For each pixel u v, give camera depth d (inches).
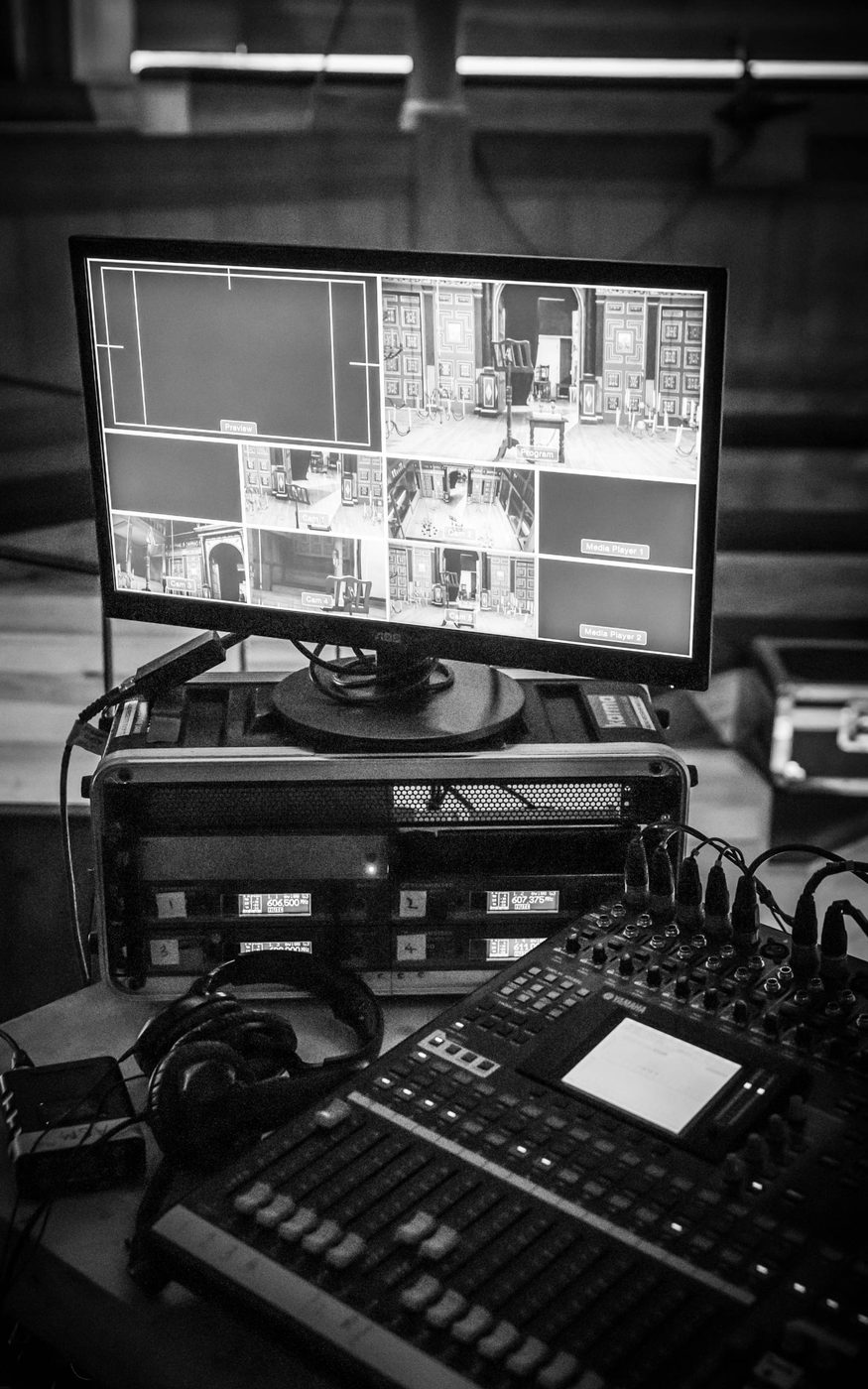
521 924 51.4
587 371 46.4
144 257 49.4
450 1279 33.9
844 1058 40.9
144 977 51.6
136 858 50.0
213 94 115.5
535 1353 31.6
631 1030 42.6
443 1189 36.8
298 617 53.6
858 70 122.4
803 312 122.3
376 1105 40.0
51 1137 41.9
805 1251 34.4
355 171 112.0
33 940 85.0
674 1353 31.6
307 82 116.6
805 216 118.6
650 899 47.9
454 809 50.4
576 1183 36.9
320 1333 32.9
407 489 50.2
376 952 51.4
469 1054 42.0
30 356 111.7
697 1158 37.6
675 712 112.2
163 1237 36.0
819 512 123.1
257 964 49.7
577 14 119.5
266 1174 37.5
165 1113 40.8
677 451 46.4
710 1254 34.4
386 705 52.9
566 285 45.5
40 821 88.4
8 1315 43.0
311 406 49.9
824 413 123.7
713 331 44.3
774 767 100.2
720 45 121.3
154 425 52.1
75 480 109.8
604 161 113.9
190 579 54.6
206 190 111.5
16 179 108.3
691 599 48.2
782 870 97.7
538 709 55.4
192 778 49.3
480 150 113.3
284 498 51.8
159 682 54.3
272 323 49.1
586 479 47.9
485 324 46.9
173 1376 36.3
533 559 49.7
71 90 109.6
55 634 106.5
